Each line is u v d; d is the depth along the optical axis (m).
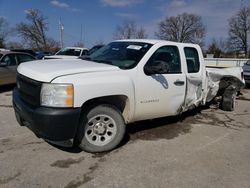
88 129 3.80
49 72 3.49
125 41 4.97
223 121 6.01
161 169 3.53
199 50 5.45
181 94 4.88
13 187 2.96
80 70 3.66
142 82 4.17
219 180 3.34
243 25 68.69
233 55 69.88
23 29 63.00
